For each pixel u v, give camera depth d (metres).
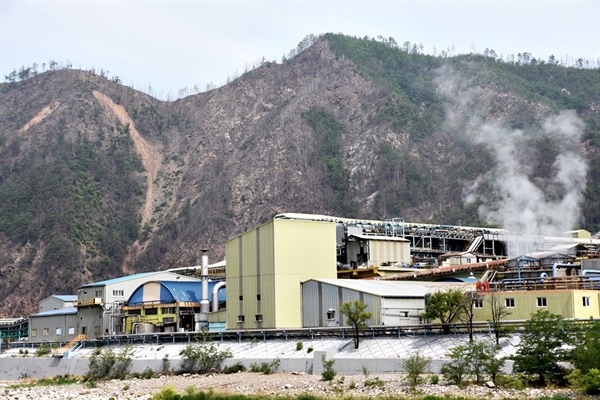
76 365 108.94
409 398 66.56
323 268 108.50
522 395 65.12
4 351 130.62
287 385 79.00
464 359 73.50
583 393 64.38
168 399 73.62
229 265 111.88
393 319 92.94
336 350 87.81
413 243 150.62
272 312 103.94
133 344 111.75
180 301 127.31
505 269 107.31
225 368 95.44
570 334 71.31
